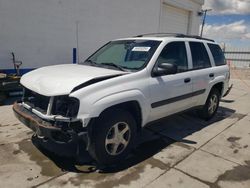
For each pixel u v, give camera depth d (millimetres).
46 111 3041
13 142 3887
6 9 6617
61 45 8086
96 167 3242
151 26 11961
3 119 4922
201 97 4871
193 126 5078
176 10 14047
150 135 4477
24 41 7141
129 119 3336
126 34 10523
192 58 4578
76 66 3949
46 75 3357
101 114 3066
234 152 3896
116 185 2865
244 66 20594
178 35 4672
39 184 2834
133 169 3236
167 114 4113
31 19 7168
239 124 5348
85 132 2908
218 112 6312
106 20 9422
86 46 8891
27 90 3488
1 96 5977
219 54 5668
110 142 3188
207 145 4125
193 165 3412
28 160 3352
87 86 2936
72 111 2857
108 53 4355
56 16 7750
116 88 3121
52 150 3641
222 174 3217
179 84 4086
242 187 2951
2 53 6766
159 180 3004
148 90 3512
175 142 4195
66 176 3014
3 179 2904
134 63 3762
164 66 3625
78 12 8359
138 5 10820
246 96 8742
